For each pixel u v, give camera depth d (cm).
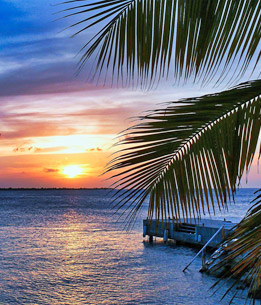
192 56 144
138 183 161
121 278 2361
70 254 3266
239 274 172
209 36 141
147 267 2669
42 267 2727
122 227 5425
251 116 146
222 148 154
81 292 2084
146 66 150
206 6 141
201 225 3120
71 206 11731
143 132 149
